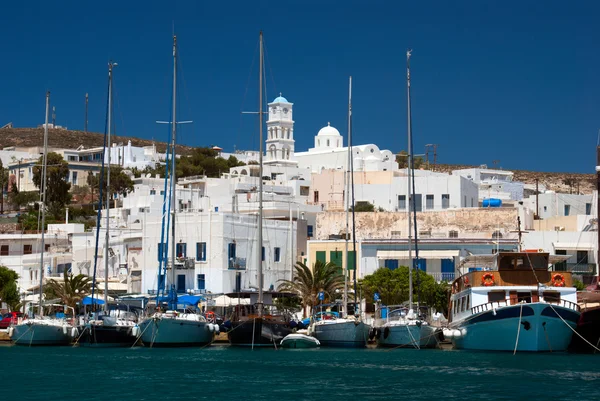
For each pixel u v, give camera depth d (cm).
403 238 12038
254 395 5656
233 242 11575
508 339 7650
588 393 5578
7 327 10200
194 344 8794
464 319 7944
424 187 15525
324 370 6800
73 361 7500
